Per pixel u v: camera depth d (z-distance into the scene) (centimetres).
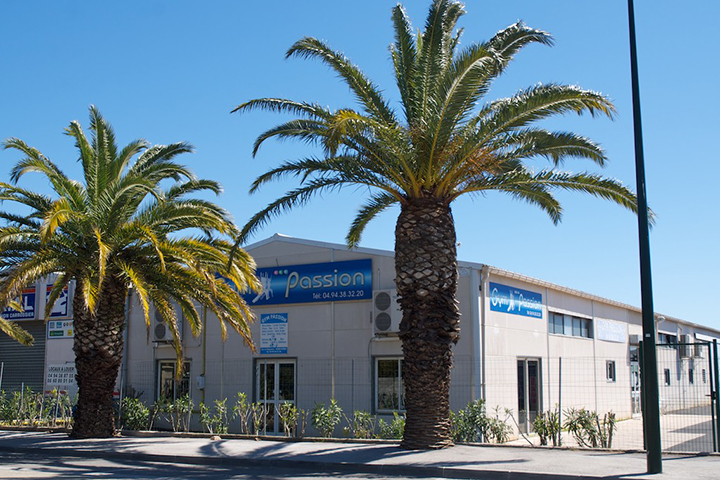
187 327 2355
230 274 1745
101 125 1758
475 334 1886
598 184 1428
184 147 1856
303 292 2161
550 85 1355
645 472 1141
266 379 2202
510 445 1513
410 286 1441
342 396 2053
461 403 1872
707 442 1852
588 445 1567
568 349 2466
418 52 1530
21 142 1684
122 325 1844
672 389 3131
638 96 1202
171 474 1251
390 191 1500
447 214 1474
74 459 1506
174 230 1814
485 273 1945
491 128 1387
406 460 1291
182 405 2077
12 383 2661
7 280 1543
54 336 2595
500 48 1454
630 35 1212
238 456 1426
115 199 1639
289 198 1516
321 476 1212
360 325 2058
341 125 1249
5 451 1644
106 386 1838
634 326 3184
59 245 1689
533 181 1463
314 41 1455
